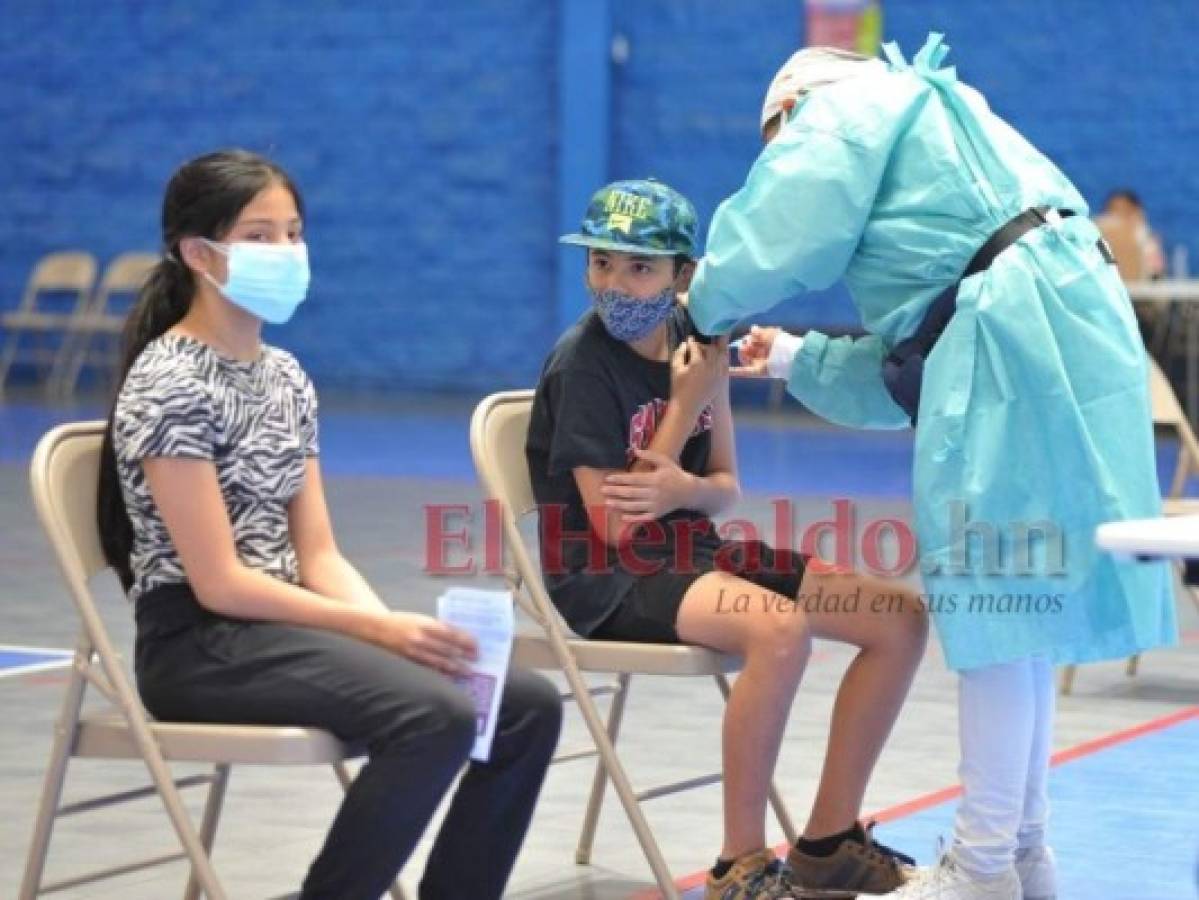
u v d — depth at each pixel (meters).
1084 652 10.80
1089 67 42.50
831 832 11.52
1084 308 10.71
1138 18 42.12
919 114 10.96
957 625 10.55
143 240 48.91
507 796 10.30
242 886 12.02
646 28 45.47
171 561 10.03
